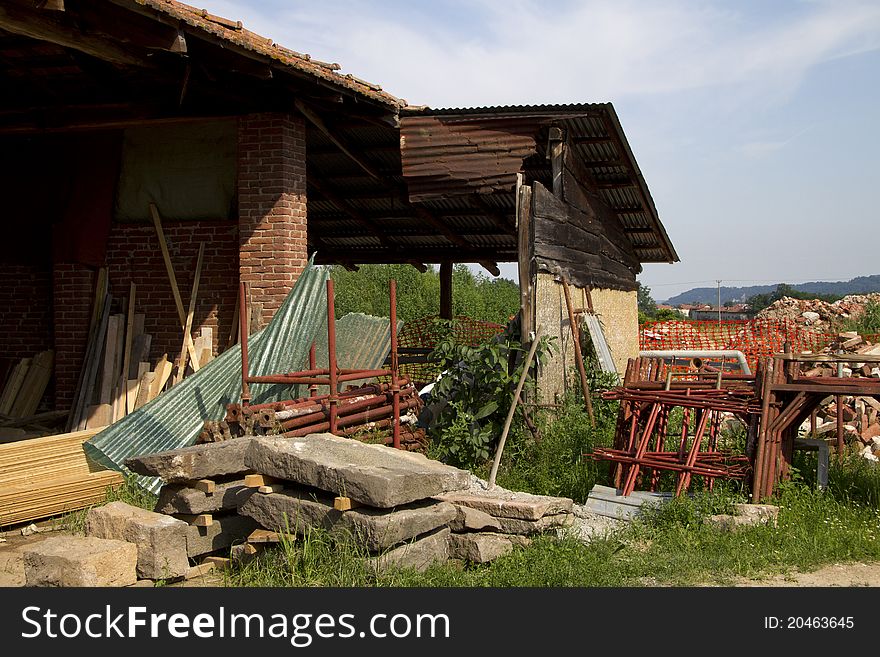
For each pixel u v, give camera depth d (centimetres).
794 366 872
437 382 1133
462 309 3294
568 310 1209
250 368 987
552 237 1179
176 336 1145
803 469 931
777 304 3238
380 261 2045
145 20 807
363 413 991
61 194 1192
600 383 1239
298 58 1033
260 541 665
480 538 688
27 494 792
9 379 1190
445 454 1052
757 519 767
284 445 678
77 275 1170
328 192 1659
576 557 679
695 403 877
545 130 1237
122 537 673
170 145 1155
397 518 622
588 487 934
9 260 1233
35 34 812
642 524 799
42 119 1170
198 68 993
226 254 1138
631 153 1312
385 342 1249
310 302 1052
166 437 900
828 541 727
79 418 1111
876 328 2702
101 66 1070
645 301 8012
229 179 1133
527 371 1054
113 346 1135
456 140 1141
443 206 1680
